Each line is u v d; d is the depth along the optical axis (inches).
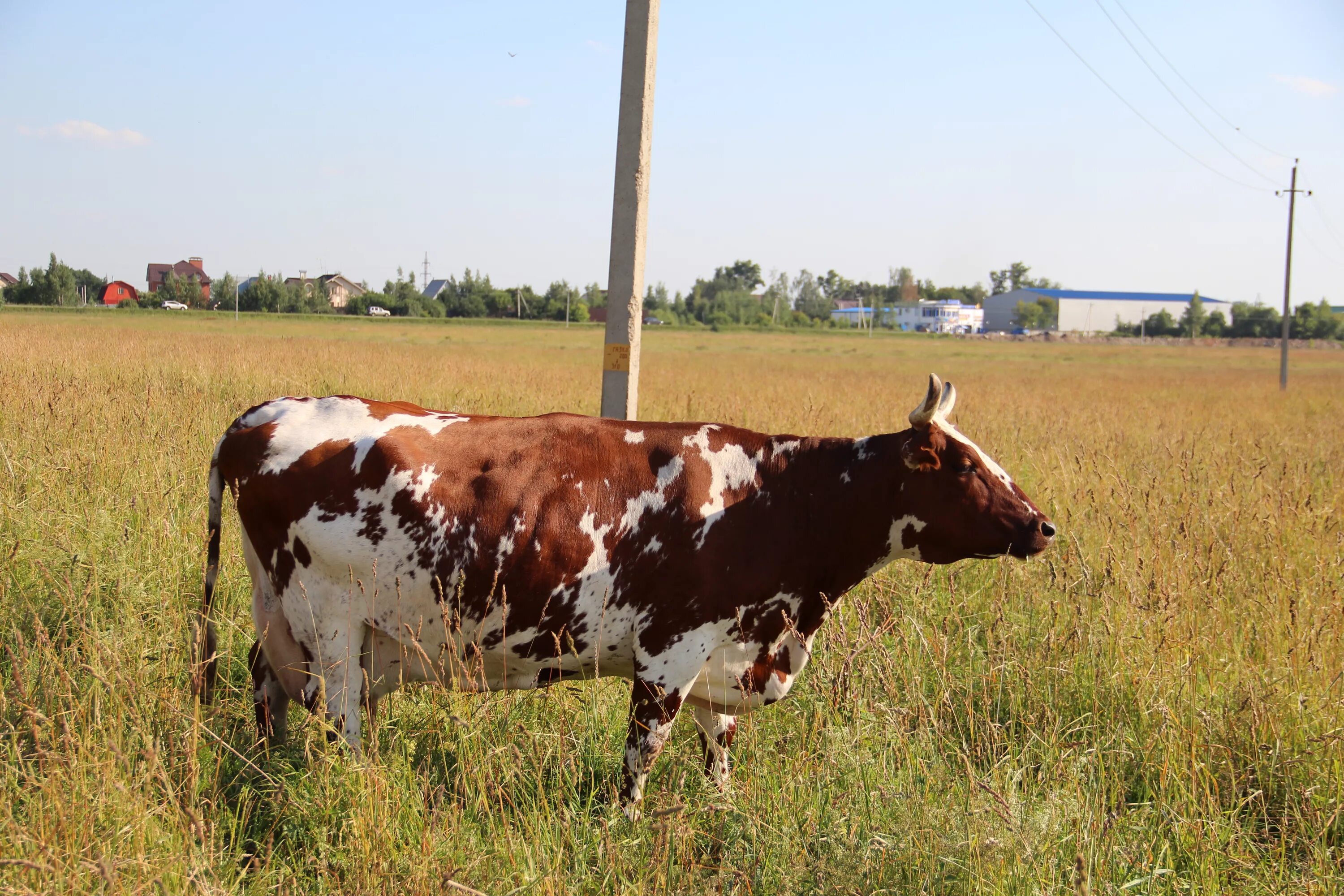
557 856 124.5
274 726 153.6
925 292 7342.5
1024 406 698.8
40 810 113.6
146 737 125.8
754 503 149.7
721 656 150.9
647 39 223.8
